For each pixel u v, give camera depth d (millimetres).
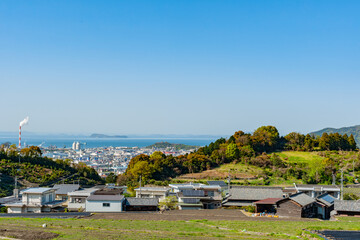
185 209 67375
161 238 34125
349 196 80250
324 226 44969
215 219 51594
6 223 42125
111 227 41281
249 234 39281
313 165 108750
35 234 33344
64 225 41375
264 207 62688
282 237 38000
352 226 45562
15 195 71625
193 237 35844
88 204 62250
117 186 93688
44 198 63875
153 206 64188
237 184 97938
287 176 105750
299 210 57000
